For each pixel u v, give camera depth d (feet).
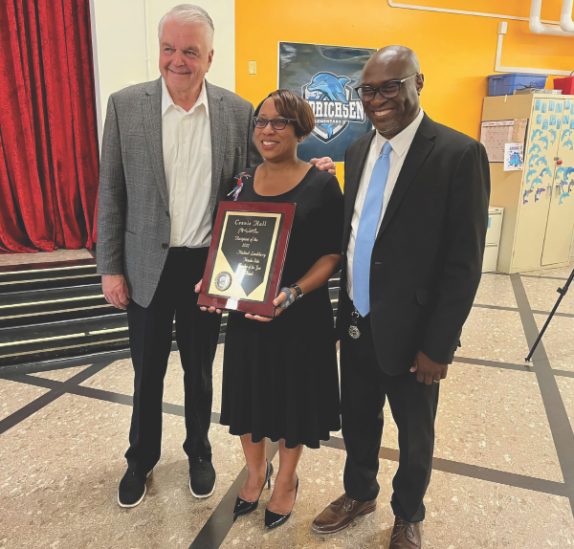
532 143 15.92
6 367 9.87
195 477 6.37
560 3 17.61
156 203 5.41
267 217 4.85
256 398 5.19
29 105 13.24
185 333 5.97
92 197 14.37
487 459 7.11
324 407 5.39
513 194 16.43
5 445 7.36
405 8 15.61
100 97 12.78
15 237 14.10
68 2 12.91
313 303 5.13
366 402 5.32
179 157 5.39
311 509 6.14
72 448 7.32
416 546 5.21
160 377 6.04
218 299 4.92
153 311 5.68
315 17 14.58
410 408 4.84
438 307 4.35
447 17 16.24
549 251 17.42
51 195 14.12
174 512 6.07
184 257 5.63
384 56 4.05
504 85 16.60
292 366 5.09
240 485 6.56
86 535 5.71
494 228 16.75
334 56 15.01
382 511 6.07
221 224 5.08
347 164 5.09
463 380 9.47
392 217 4.38
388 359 4.54
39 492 6.40
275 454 7.32
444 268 4.36
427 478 5.05
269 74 14.44
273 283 4.69
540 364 10.17
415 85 4.16
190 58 4.90
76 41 13.29
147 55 12.85
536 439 7.61
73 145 13.87
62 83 13.39
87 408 8.43
